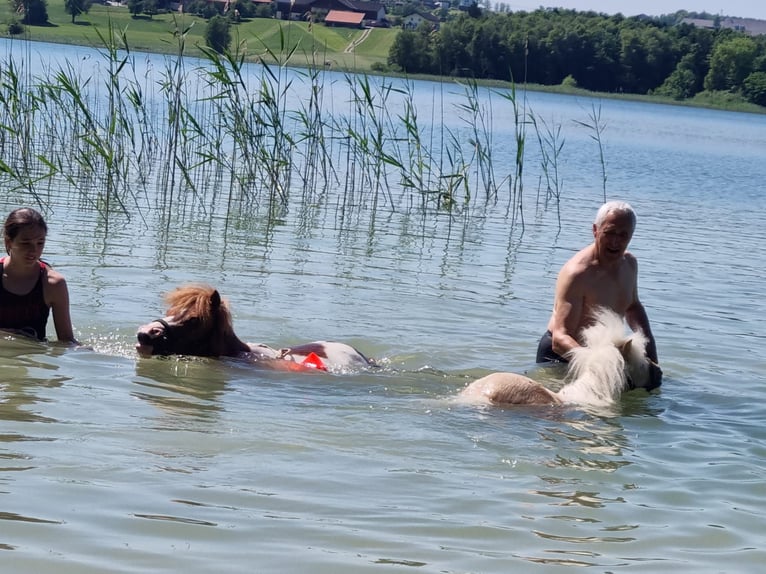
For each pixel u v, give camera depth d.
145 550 4.97
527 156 22.09
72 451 5.58
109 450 5.62
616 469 5.86
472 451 5.93
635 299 7.52
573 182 17.67
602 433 6.27
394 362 7.21
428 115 31.53
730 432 6.39
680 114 55.47
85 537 5.02
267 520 5.20
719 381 7.21
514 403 6.49
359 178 15.61
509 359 7.41
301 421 6.11
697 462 5.99
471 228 11.72
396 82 44.47
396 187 15.08
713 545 5.27
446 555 5.07
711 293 9.33
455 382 6.86
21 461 5.46
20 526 5.04
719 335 8.15
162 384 6.43
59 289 7.01
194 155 15.57
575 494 5.60
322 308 8.05
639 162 23.45
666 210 14.77
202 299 6.85
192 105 22.03
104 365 6.64
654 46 55.81
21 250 6.89
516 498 5.52
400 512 5.34
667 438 6.26
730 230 13.13
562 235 11.59
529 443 6.07
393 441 5.96
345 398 6.46
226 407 6.21
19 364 6.52
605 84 55.09
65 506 5.18
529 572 5.01
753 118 58.56
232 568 4.91
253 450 5.75
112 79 12.77
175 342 6.81
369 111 13.75
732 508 5.56
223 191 13.14
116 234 9.76
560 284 7.44
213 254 9.32
